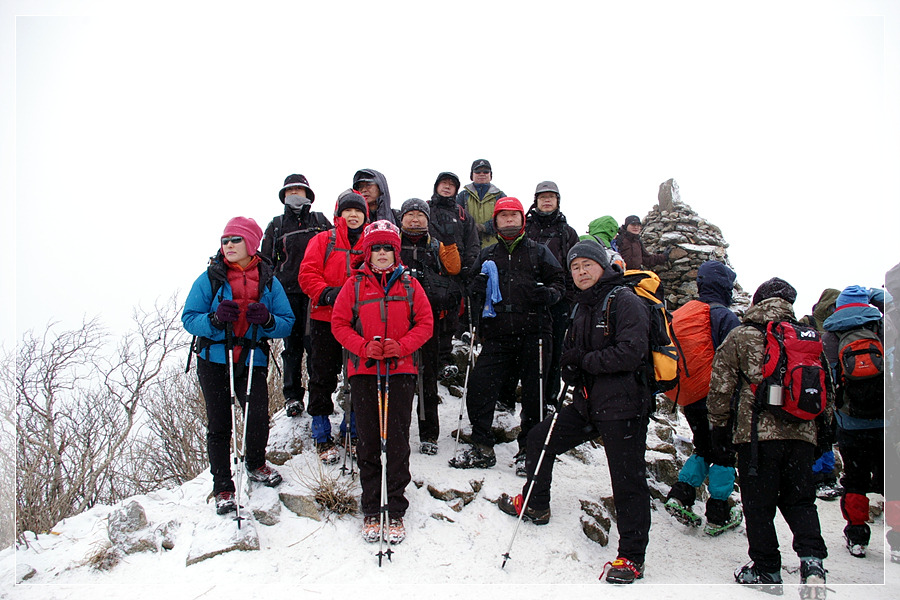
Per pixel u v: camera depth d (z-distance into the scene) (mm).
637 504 3457
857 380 4039
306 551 3453
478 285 4629
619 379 3520
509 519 3955
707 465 4336
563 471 4895
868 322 4086
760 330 3471
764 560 3365
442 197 5492
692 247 9453
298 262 4852
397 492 3613
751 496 3400
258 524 3660
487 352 4676
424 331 3795
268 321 3820
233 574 3229
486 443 4562
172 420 10891
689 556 3895
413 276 4035
